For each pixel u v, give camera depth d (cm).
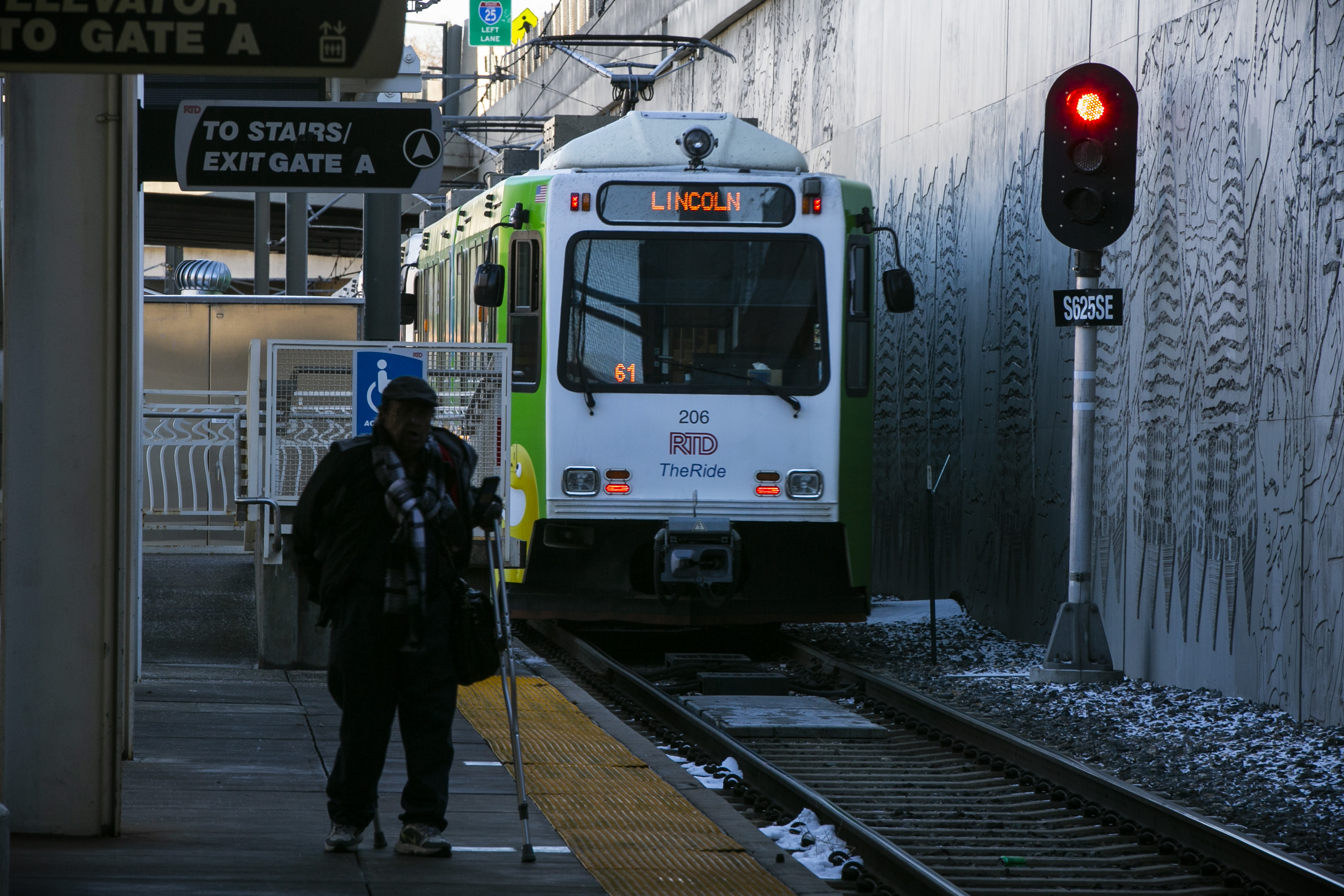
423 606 1598
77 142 1681
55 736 1705
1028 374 4147
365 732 1634
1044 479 4044
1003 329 4316
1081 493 3453
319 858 1639
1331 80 2794
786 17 6644
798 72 6462
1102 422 3728
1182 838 2083
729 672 3594
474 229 4325
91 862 1586
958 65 4684
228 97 2680
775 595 3759
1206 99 3244
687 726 2909
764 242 3769
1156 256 3456
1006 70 4294
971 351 4588
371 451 1620
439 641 1655
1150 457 3478
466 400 3228
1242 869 1941
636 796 2030
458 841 1748
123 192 1697
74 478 1702
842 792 2430
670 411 3719
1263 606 2995
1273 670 2961
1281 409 2942
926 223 4975
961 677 3550
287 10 1295
